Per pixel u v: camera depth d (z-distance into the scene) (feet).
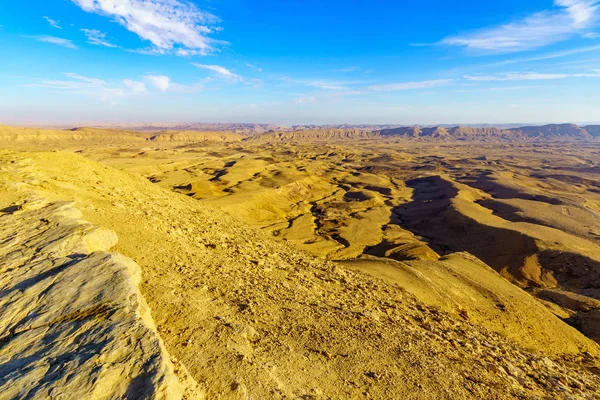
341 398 25.50
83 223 36.96
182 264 41.04
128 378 17.02
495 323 70.18
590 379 49.42
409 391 28.86
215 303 33.88
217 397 20.93
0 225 34.94
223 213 106.42
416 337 41.47
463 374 34.60
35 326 20.57
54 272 26.94
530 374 41.22
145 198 71.67
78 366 17.21
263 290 42.06
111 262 28.50
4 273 26.37
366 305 49.88
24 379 16.34
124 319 21.16
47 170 59.26
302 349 30.78
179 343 25.36
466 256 119.44
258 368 25.12
